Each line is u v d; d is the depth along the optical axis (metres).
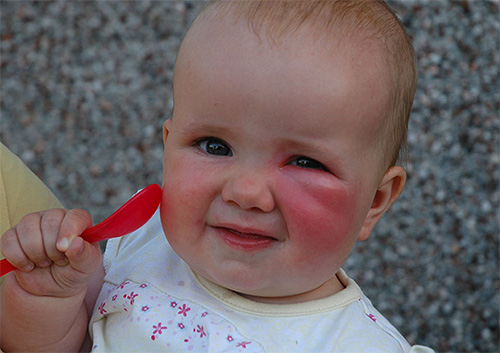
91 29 3.67
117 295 1.16
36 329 1.05
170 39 3.65
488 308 2.85
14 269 0.98
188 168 0.99
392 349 1.06
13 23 3.68
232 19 0.98
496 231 3.04
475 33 3.48
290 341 1.03
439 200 3.10
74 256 0.94
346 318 1.09
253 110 0.92
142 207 0.99
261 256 0.97
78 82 3.54
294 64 0.92
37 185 1.29
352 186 0.97
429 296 2.88
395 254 2.98
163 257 1.22
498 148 3.22
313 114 0.92
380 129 1.01
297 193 0.94
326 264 0.99
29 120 3.43
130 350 1.09
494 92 3.35
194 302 1.09
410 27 3.47
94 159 3.33
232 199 0.93
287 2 1.00
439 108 3.30
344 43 0.97
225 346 1.02
